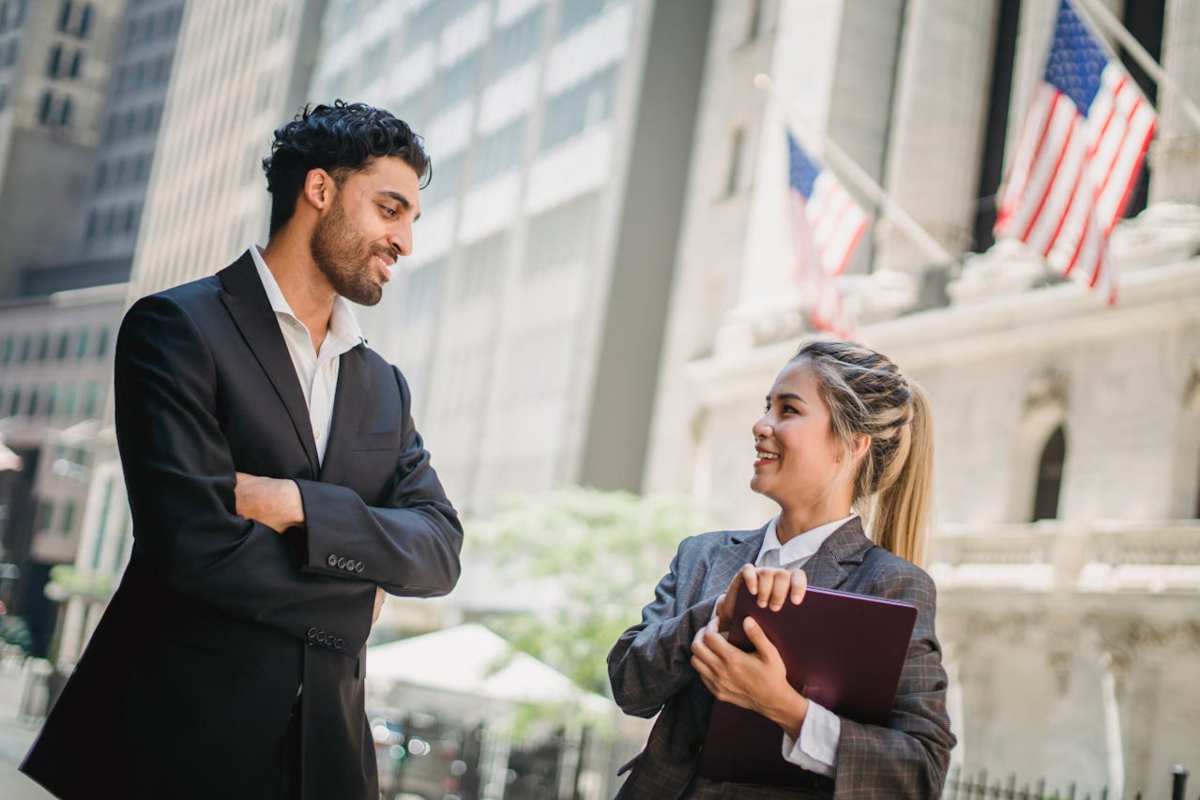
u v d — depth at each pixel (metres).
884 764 2.78
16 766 2.78
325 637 3.02
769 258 28.81
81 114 108.25
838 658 2.81
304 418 3.16
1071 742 17.23
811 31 27.55
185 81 83.62
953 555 19.52
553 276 41.03
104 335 84.88
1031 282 19.80
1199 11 17.44
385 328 52.12
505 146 46.56
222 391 3.08
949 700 19.25
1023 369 19.55
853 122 26.16
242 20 76.19
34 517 85.56
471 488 42.94
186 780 2.92
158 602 3.02
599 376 37.34
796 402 3.29
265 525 2.97
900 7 26.62
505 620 21.77
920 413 3.42
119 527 72.56
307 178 3.22
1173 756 15.81
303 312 3.26
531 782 23.08
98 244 99.81
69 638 61.94
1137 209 18.36
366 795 3.14
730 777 3.02
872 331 22.47
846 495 3.30
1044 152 12.95
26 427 88.56
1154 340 17.42
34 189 104.75
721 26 34.66
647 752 3.21
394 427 3.36
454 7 53.47
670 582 3.46
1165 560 16.41
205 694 2.95
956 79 23.55
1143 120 12.90
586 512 23.75
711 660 2.82
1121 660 16.62
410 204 3.29
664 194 38.41
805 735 2.79
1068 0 13.03
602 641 21.47
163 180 83.38
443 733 23.23
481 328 45.12
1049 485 19.17
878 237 23.92
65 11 106.50
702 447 31.33
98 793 2.93
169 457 2.95
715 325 32.12
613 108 39.69
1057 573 17.73
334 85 64.75
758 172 29.86
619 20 40.31
